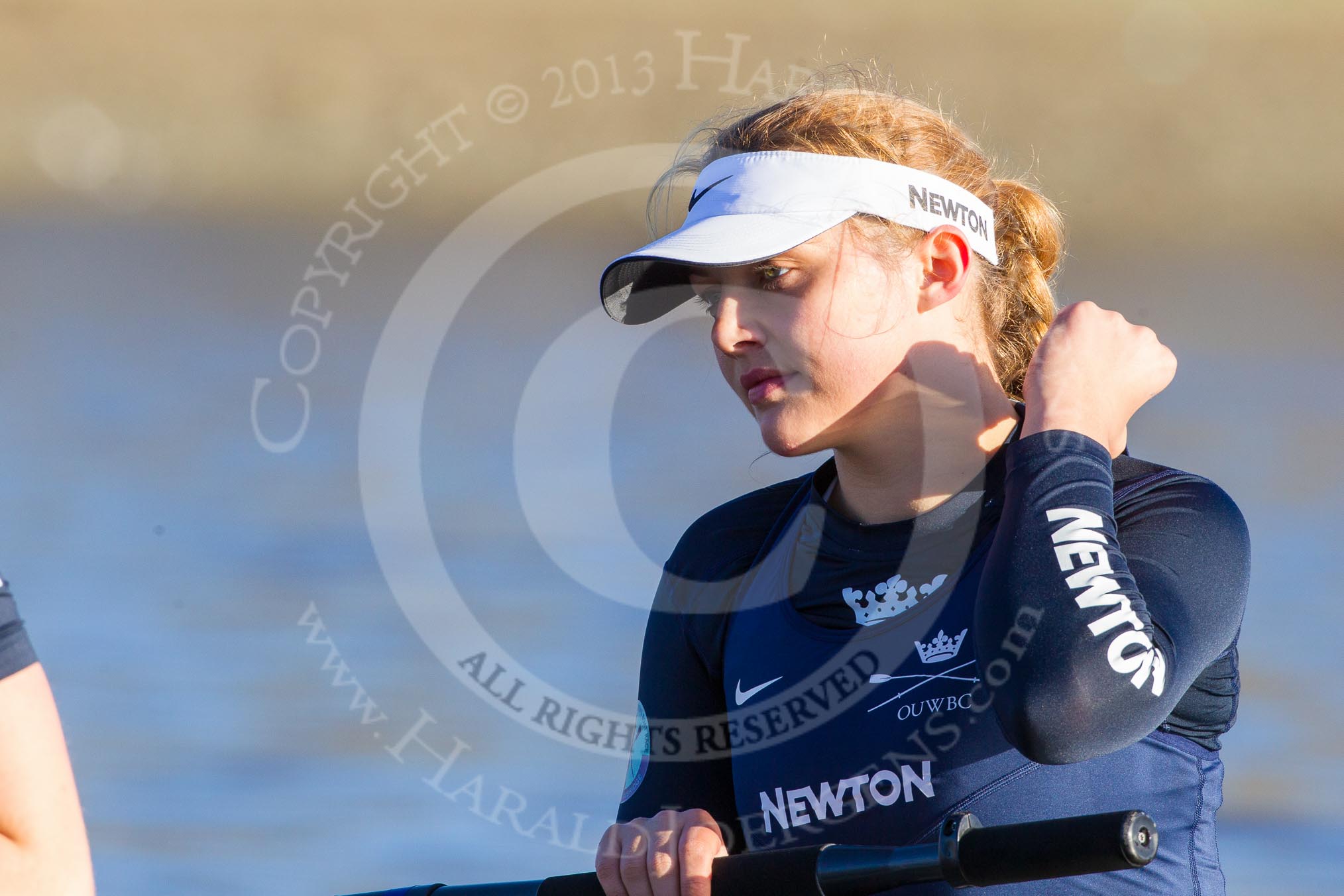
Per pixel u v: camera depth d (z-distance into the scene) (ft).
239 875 61.57
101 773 70.69
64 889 20.94
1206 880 24.32
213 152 296.30
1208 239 266.57
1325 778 70.13
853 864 22.49
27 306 237.66
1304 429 151.53
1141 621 21.90
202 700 79.46
